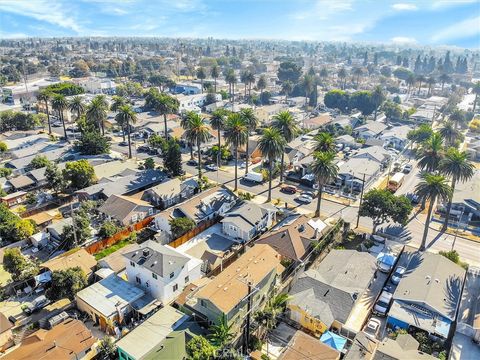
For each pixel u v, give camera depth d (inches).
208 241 2625.5
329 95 6820.9
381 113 6604.3
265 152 3100.4
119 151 4559.5
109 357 1681.8
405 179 3794.3
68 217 2834.6
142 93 7677.2
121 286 2069.4
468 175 2787.9
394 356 1562.5
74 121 5738.2
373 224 2800.2
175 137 4741.6
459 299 1990.7
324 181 2881.4
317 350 1616.6
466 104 7445.9
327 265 2269.9
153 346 1657.2
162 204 3134.8
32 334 1760.6
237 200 3097.9
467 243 2694.4
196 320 1863.9
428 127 4685.0
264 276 2036.2
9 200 3129.9
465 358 1685.5
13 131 5132.9
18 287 2130.9
